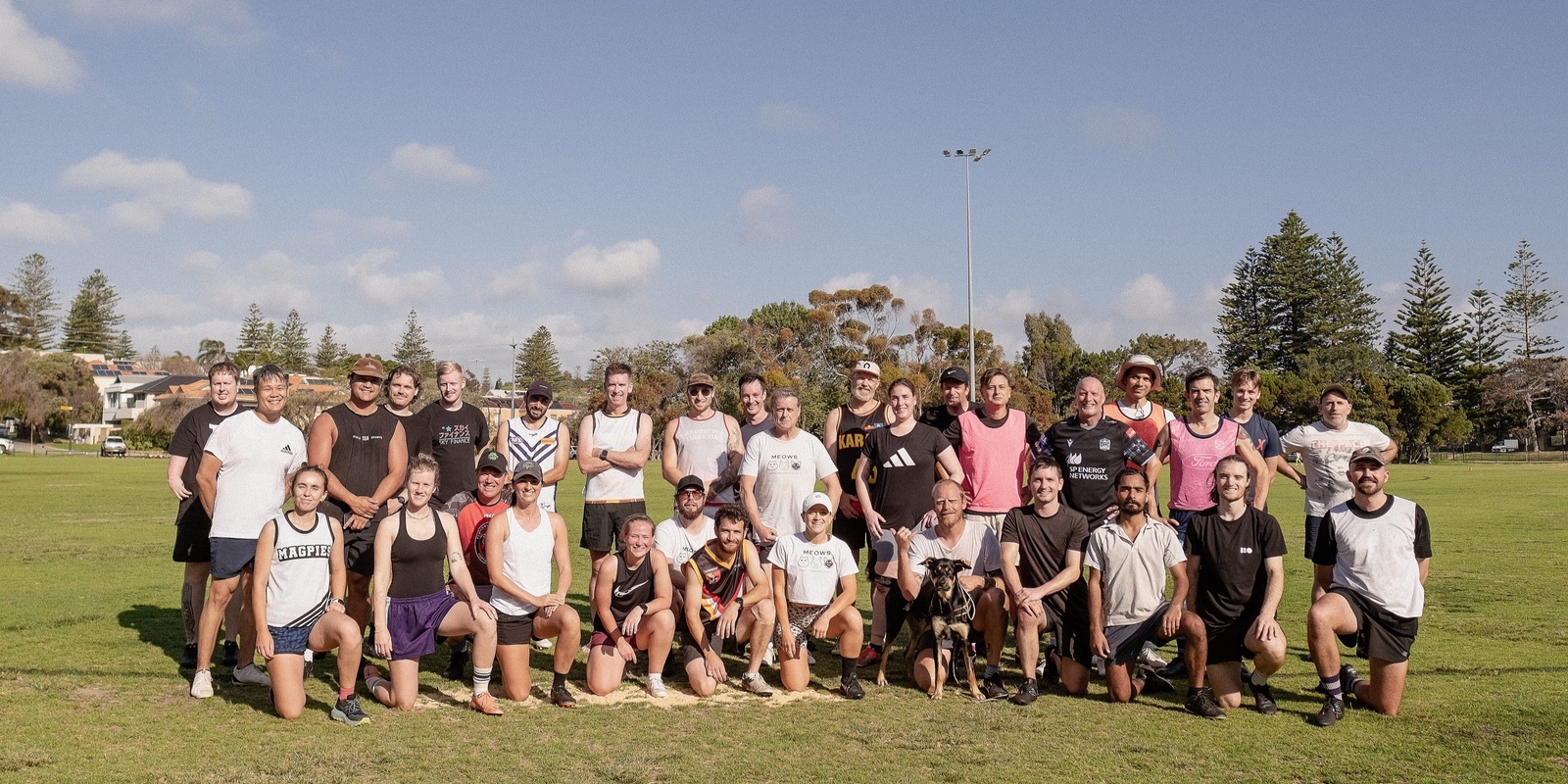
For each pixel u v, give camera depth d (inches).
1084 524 265.7
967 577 269.0
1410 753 210.4
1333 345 3309.5
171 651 300.5
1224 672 248.4
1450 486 1309.1
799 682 266.4
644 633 262.2
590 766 199.6
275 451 261.9
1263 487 293.0
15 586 423.5
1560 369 3019.2
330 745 212.5
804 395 2389.3
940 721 236.1
